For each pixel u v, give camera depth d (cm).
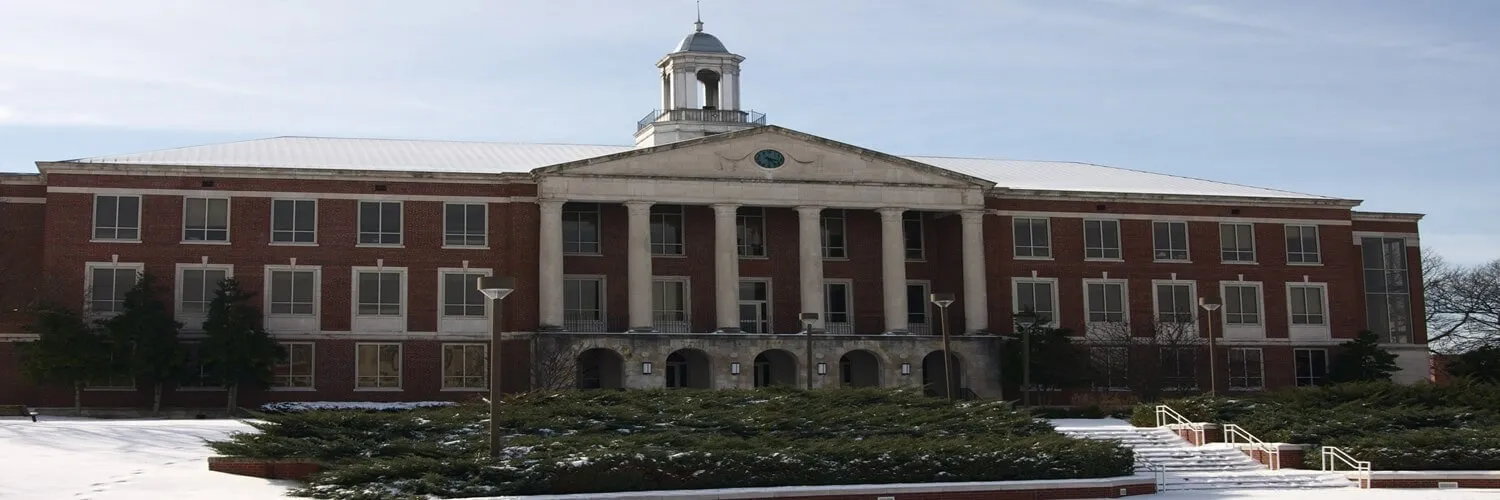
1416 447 5012
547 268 7512
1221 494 4578
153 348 6906
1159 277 8575
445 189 7631
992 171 9231
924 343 7950
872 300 8331
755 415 4941
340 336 7425
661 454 4044
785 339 7744
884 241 8075
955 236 8394
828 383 7750
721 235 7794
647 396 5406
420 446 4175
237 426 5653
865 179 8044
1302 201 8862
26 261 7381
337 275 7462
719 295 7769
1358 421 5469
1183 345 8250
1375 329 9200
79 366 6781
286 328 7369
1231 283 8675
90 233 7212
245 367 7038
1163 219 8638
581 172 7606
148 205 7300
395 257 7538
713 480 4062
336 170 7500
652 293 7994
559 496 3819
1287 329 8719
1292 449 5219
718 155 7838
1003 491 4275
